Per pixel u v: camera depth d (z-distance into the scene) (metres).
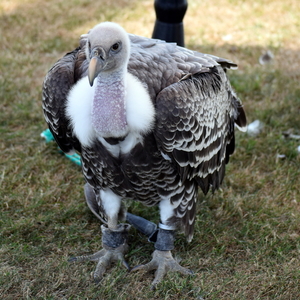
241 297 4.06
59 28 9.65
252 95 7.36
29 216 4.96
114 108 3.56
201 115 4.07
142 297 4.09
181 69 4.12
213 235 4.80
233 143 5.14
